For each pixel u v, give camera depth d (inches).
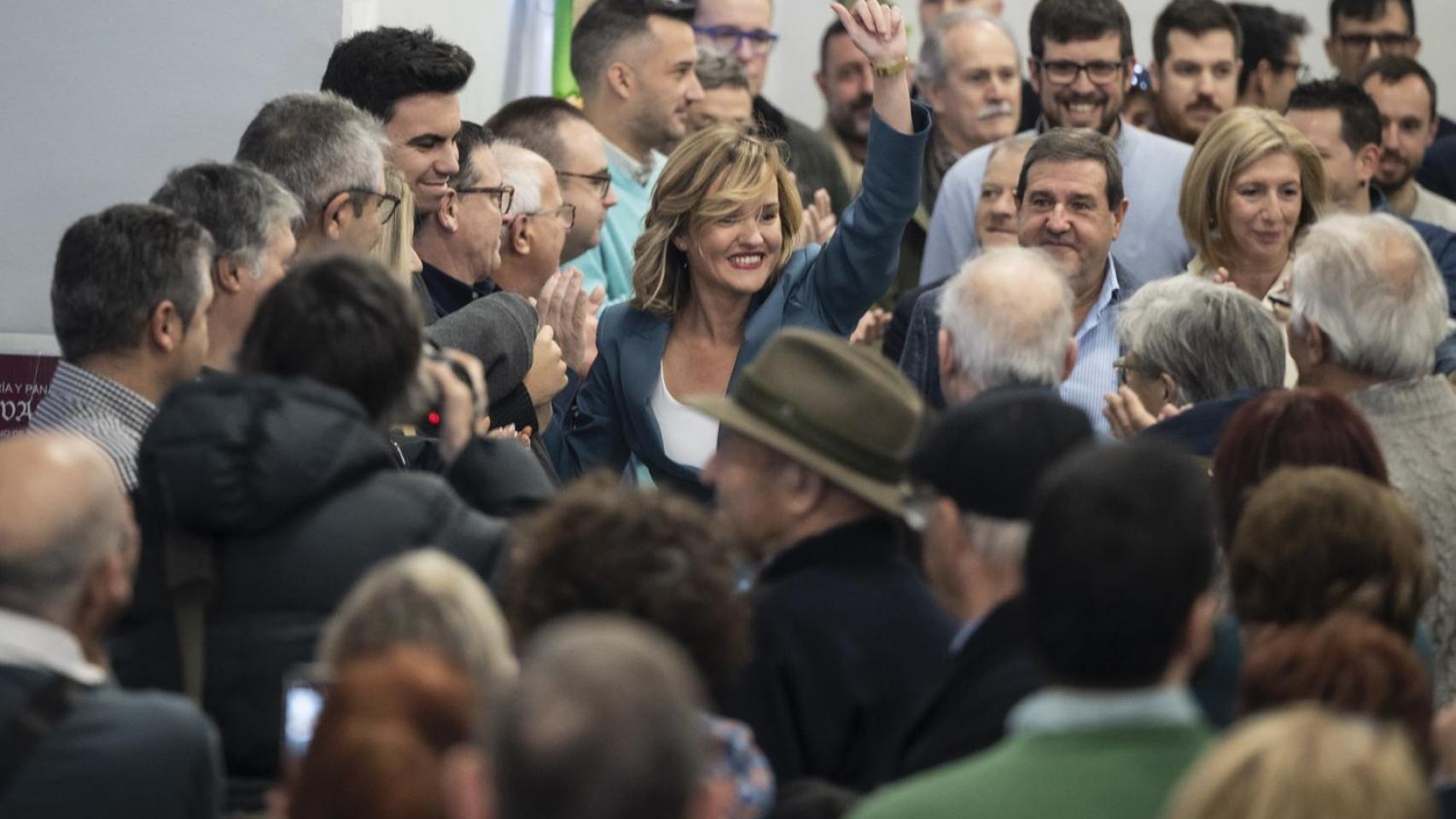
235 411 256.4
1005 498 237.5
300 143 378.0
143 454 258.7
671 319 451.5
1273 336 370.9
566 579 222.4
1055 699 194.4
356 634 211.8
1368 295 351.3
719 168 438.9
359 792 186.7
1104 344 473.1
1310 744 154.9
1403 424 351.9
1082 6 605.0
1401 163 660.7
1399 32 776.3
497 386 380.5
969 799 188.7
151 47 495.5
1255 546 261.4
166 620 257.4
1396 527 260.4
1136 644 193.0
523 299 394.0
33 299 495.2
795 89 886.4
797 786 236.1
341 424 258.8
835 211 678.5
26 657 227.3
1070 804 186.2
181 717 230.8
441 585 213.9
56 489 230.1
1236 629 270.4
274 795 205.8
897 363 511.2
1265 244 498.6
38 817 222.4
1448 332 464.8
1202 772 158.6
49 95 494.3
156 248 316.8
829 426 264.2
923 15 800.9
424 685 193.0
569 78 686.5
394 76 433.7
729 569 227.6
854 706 254.4
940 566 243.3
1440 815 232.2
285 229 345.1
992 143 651.5
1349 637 234.5
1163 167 579.2
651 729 151.7
